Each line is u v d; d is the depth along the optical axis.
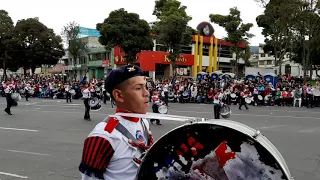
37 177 6.45
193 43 51.81
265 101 23.70
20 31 50.47
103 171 1.89
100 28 33.88
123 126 1.98
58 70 64.94
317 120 14.76
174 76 34.38
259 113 18.00
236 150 1.69
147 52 45.88
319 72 66.94
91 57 55.00
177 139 1.82
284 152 8.31
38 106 22.91
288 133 11.16
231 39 46.19
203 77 36.56
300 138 10.22
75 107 22.00
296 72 67.44
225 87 26.27
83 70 57.62
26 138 10.53
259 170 1.63
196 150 1.78
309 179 6.22
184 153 1.81
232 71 59.44
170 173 1.82
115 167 1.92
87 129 12.35
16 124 13.70
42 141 10.02
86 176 1.89
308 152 8.30
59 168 7.06
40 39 50.22
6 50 51.72
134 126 2.03
